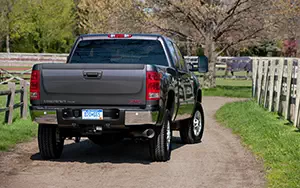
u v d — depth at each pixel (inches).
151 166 370.9
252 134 509.4
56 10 2581.2
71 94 354.6
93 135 388.5
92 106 353.7
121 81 348.8
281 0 1257.4
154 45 413.7
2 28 2218.3
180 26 1373.0
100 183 316.8
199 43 1369.3
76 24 2815.0
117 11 1350.9
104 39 416.8
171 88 384.5
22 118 637.9
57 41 2773.1
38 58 1592.0
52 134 380.8
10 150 430.0
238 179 330.6
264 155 399.2
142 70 347.9
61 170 354.3
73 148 454.3
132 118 347.9
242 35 1348.4
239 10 1283.2
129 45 415.5
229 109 776.3
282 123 583.8
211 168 365.4
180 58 458.0
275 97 698.8
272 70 714.8
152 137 366.9
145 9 1332.4
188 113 458.9
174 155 417.1
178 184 316.2
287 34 1328.7
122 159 398.9
